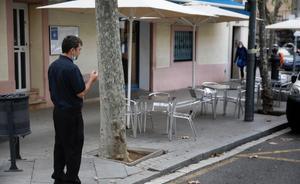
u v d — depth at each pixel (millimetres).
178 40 17109
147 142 8570
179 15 9953
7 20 10812
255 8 10719
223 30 20078
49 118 10586
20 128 6434
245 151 8656
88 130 9438
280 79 15312
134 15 9555
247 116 11016
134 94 14789
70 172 5602
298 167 7574
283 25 12180
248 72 10914
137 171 6738
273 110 12508
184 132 9586
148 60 15789
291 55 27625
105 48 6969
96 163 6984
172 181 6652
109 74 7023
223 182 6680
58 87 5441
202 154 7871
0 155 7320
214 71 19641
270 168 7484
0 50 10727
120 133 7176
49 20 11961
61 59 5484
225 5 18359
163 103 9016
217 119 11219
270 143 9391
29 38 11953
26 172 6422
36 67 11992
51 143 8203
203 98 11312
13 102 6332
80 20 12773
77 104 5488
